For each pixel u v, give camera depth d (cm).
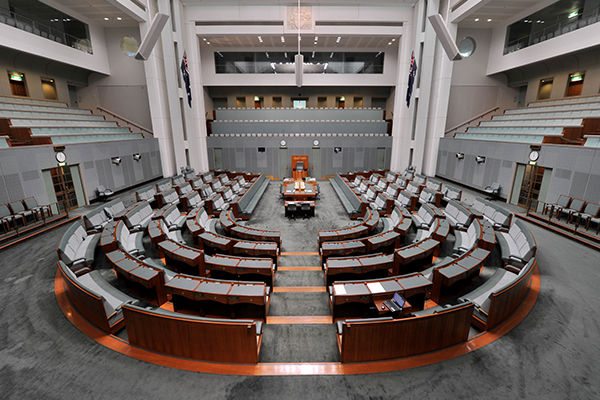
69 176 1293
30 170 1102
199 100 2105
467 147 1723
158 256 894
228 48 2391
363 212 1304
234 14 1920
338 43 2275
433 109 2000
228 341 448
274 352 502
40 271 759
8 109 1380
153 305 640
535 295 645
